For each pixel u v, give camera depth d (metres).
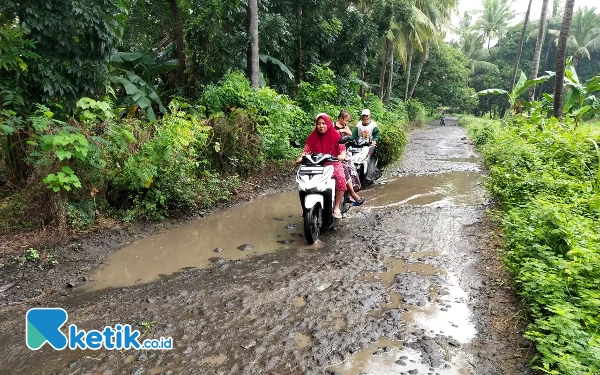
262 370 2.92
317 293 4.05
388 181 9.22
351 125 13.79
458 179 9.38
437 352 3.08
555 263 3.57
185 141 6.48
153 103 10.13
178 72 11.19
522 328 3.36
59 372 2.93
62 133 4.94
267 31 12.15
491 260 4.74
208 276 4.50
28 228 5.30
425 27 23.75
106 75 7.39
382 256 4.96
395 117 23.12
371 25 16.14
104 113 6.20
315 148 5.84
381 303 3.83
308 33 14.09
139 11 11.89
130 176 5.90
